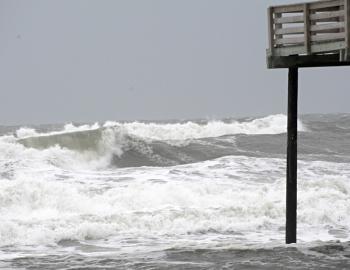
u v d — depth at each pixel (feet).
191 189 232.12
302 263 140.67
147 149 353.72
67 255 155.63
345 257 145.69
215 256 147.84
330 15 140.97
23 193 211.82
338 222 203.21
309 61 151.02
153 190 226.99
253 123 499.10
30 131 450.30
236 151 371.97
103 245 170.50
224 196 228.22
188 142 376.48
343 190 244.63
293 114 159.43
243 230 192.03
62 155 314.14
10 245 169.78
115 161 343.05
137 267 139.54
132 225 189.78
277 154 368.48
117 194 223.71
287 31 151.23
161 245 169.99
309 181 248.11
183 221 194.29
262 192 234.99
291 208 162.91
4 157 299.17
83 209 211.41
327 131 489.26
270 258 144.87
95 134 345.51
